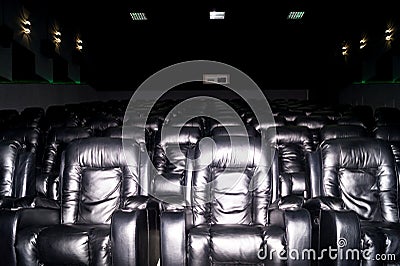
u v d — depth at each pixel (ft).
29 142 14.43
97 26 50.06
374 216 10.61
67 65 46.47
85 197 10.93
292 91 54.54
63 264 9.23
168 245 9.08
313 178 10.77
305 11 45.44
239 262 9.11
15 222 9.21
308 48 52.39
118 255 8.73
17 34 33.58
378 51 39.86
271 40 52.39
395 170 10.85
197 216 10.84
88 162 11.05
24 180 11.04
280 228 9.30
